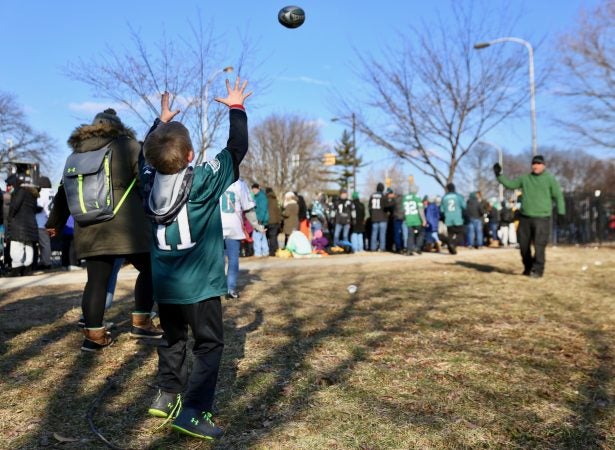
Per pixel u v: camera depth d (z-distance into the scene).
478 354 4.29
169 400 3.11
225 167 2.92
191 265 2.83
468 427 2.97
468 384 3.62
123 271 10.41
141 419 3.11
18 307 6.26
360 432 2.89
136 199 4.17
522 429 2.96
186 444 2.79
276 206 14.94
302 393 3.45
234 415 3.13
